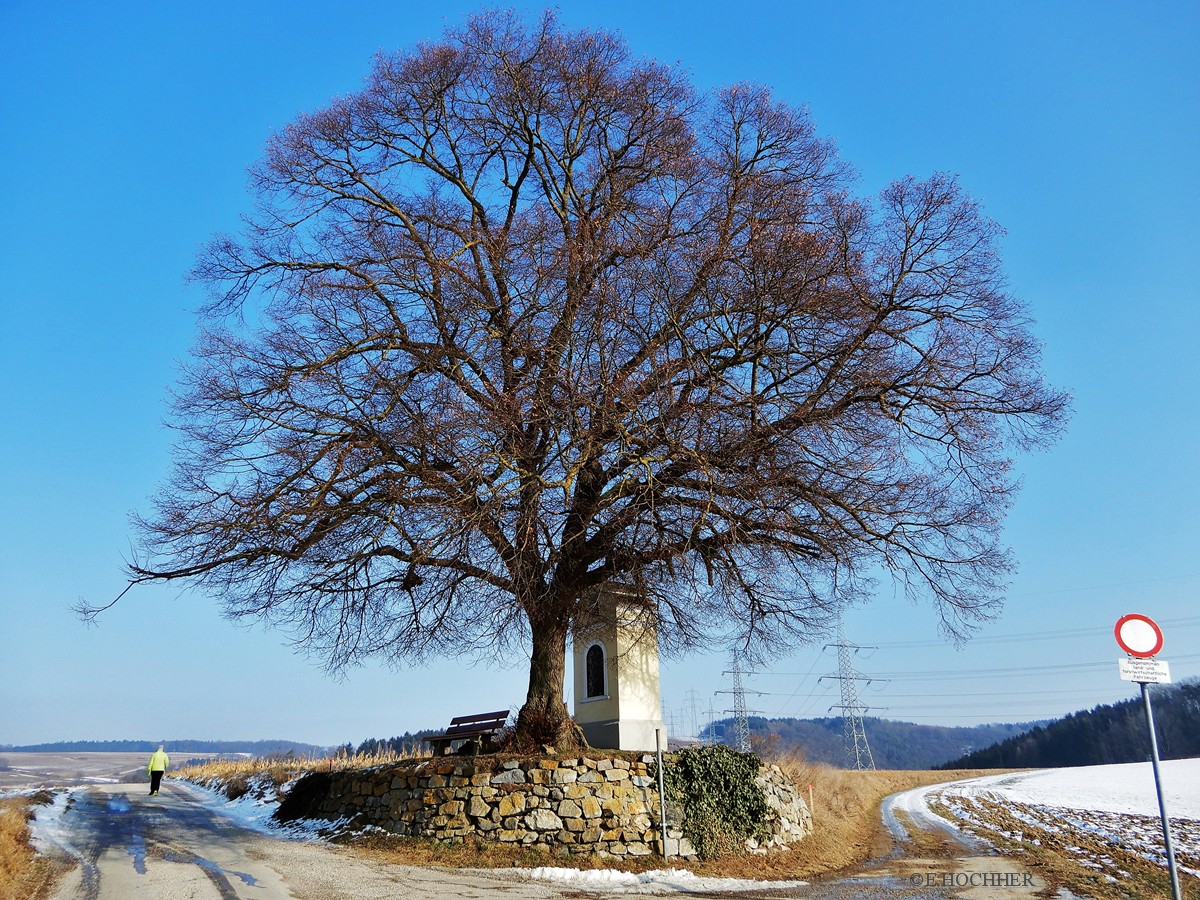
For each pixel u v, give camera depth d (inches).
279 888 448.5
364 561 649.6
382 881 484.7
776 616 695.7
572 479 571.2
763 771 767.7
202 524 591.5
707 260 617.3
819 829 879.1
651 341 605.6
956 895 534.0
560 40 791.1
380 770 703.7
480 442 563.8
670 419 569.6
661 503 597.9
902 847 879.1
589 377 579.8
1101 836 973.8
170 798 1032.8
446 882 493.7
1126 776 2126.0
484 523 589.6
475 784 634.2
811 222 663.8
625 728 813.9
